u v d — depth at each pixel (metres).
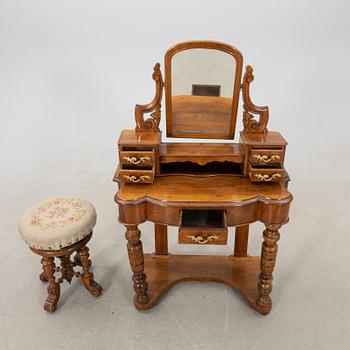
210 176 1.62
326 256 2.14
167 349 1.63
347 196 2.71
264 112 1.56
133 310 1.82
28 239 1.63
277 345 1.64
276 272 2.04
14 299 1.88
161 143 1.70
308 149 3.35
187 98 1.61
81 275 1.86
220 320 1.77
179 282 1.96
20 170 3.10
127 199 1.47
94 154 3.35
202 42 1.49
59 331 1.71
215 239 1.43
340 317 1.76
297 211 2.55
